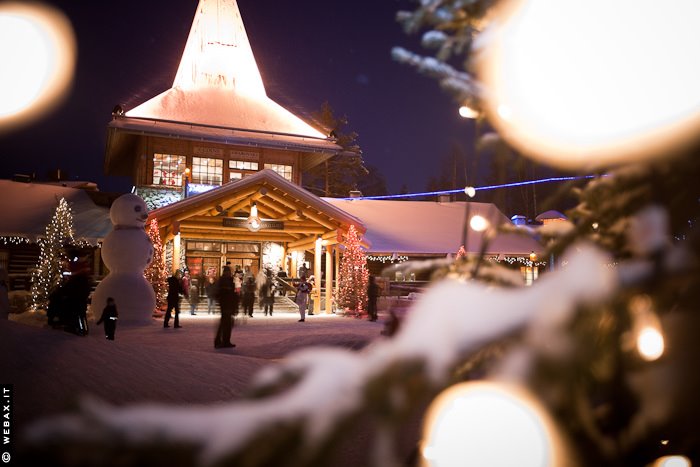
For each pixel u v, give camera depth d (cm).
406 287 2231
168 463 53
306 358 69
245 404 61
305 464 58
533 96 88
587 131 88
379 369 63
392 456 62
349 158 5194
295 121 3247
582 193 116
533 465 74
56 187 2881
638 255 89
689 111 81
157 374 592
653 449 106
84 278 1011
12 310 2103
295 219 2220
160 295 2039
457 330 72
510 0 88
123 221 1786
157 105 2978
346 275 2177
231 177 2916
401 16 111
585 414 88
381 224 2973
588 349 83
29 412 416
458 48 111
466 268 129
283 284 2516
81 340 682
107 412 53
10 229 2353
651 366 99
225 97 3191
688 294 98
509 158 106
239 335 1457
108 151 3203
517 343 78
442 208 3266
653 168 99
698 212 104
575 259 82
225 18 3422
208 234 2519
